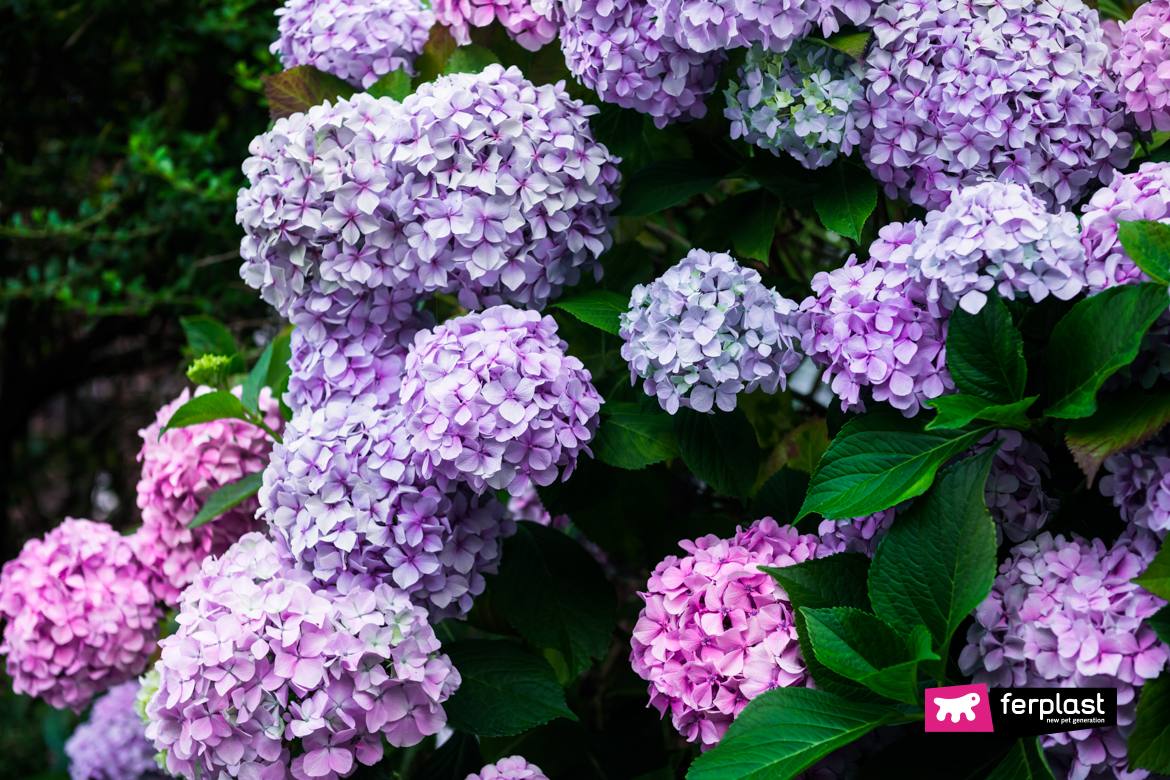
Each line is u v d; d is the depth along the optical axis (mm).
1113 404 1698
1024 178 1806
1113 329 1674
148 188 2797
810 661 1739
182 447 2031
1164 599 1649
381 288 1875
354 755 1767
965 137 1800
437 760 1971
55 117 3113
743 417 1871
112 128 2977
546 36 1953
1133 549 1698
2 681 3246
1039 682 1685
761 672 1755
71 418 3627
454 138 1832
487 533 1850
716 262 1780
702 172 1954
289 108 1992
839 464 1755
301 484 1805
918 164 1820
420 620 1781
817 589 1766
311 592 1789
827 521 1800
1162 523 1666
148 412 3400
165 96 3105
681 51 1855
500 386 1773
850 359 1746
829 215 1848
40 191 2959
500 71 1878
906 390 1735
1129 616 1657
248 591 1779
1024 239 1697
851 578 1779
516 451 1778
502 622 2012
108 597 2035
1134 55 1817
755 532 1833
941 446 1739
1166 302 1651
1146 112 1821
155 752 2367
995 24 1808
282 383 2076
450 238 1851
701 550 1823
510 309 1831
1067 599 1676
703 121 1954
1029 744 1695
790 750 1681
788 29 1800
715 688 1771
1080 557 1702
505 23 1951
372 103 1854
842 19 1829
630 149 1964
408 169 1845
